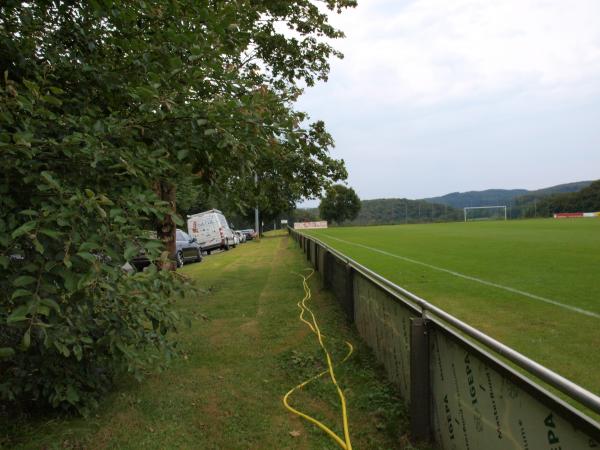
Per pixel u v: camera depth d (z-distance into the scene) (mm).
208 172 3754
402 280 9984
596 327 5688
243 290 10164
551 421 1796
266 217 59719
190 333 6344
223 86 3600
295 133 3600
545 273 10164
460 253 15883
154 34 3770
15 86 2973
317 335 5992
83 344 3340
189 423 3592
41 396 3633
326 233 42719
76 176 2834
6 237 2408
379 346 4688
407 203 101438
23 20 3434
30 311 2256
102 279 2652
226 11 3695
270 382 4488
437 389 3029
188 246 18312
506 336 5469
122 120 3178
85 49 3988
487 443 2336
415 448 3072
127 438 3322
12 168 2561
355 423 3562
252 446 3264
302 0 10102
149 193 2855
